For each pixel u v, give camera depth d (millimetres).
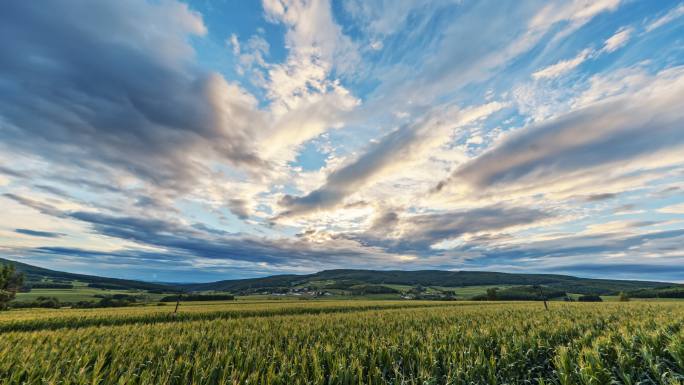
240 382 8945
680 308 30766
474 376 9711
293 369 10195
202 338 15328
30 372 9289
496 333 14555
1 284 57906
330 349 11609
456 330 15625
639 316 21719
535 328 16016
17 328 26781
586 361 9133
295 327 18875
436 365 10586
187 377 9570
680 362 9219
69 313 38000
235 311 39156
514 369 10727
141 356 11547
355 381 9422
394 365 10719
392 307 45750
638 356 10375
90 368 10766
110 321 30875
